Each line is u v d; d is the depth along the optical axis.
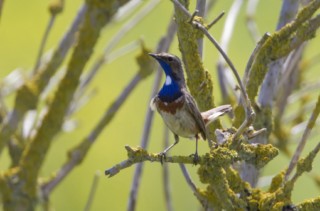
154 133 19.00
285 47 9.75
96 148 18.97
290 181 9.02
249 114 8.58
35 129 13.55
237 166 9.85
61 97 12.52
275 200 9.02
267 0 19.66
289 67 11.10
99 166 18.75
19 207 12.69
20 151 13.32
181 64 10.48
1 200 12.73
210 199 9.62
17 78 13.83
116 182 18.73
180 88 10.18
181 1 9.46
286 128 13.83
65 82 12.52
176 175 18.53
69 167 12.87
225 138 9.05
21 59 19.52
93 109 19.17
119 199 18.56
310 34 9.73
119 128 19.31
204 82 9.71
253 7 13.45
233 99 11.59
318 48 18.12
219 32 18.39
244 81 9.71
